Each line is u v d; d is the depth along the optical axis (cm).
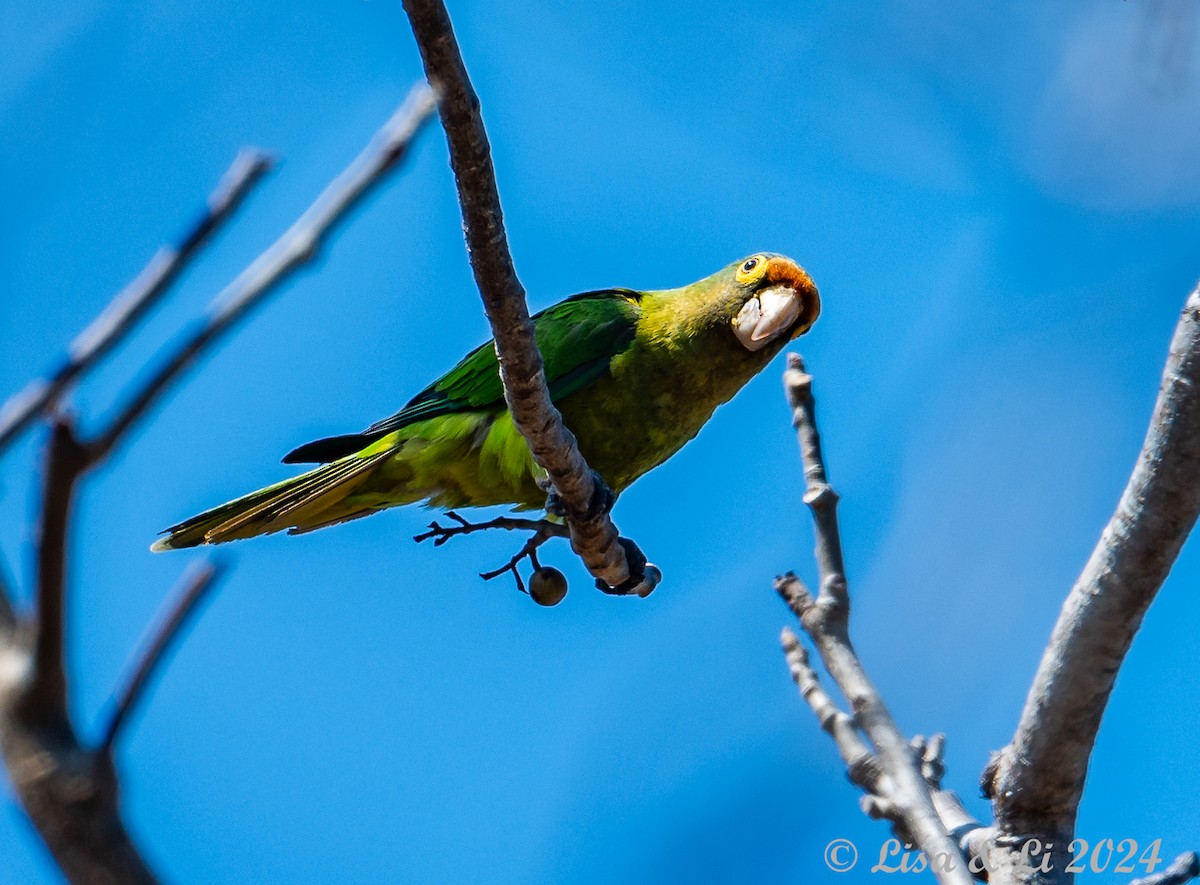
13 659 367
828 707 833
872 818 796
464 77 765
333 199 421
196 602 372
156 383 375
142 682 365
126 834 358
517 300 899
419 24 732
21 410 361
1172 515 728
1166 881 809
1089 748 805
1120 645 767
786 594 874
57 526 363
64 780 354
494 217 841
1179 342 714
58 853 352
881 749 809
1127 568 748
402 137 430
